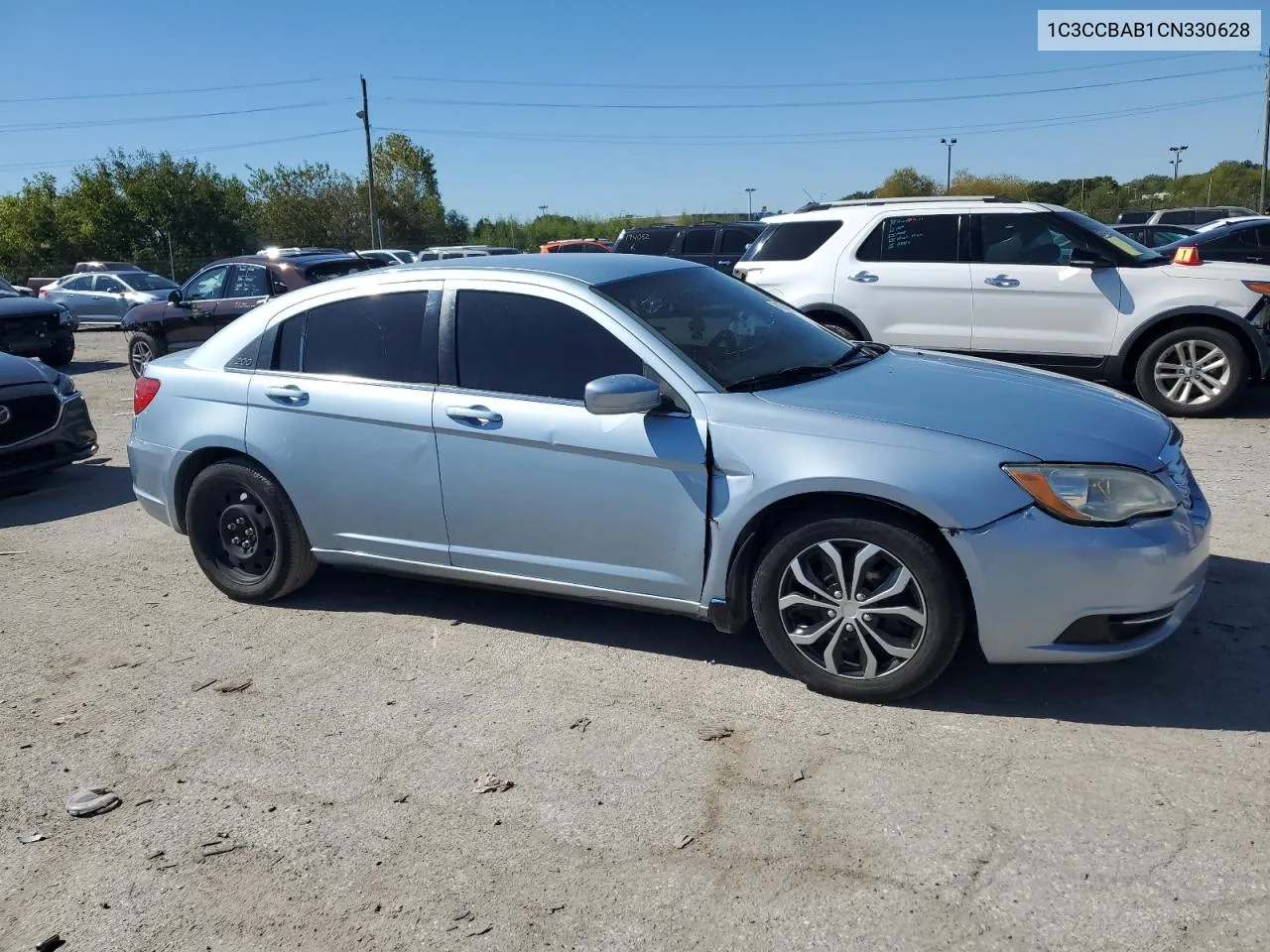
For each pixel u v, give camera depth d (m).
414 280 4.64
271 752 3.74
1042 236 8.75
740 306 4.71
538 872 2.97
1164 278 8.32
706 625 4.65
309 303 4.88
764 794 3.29
